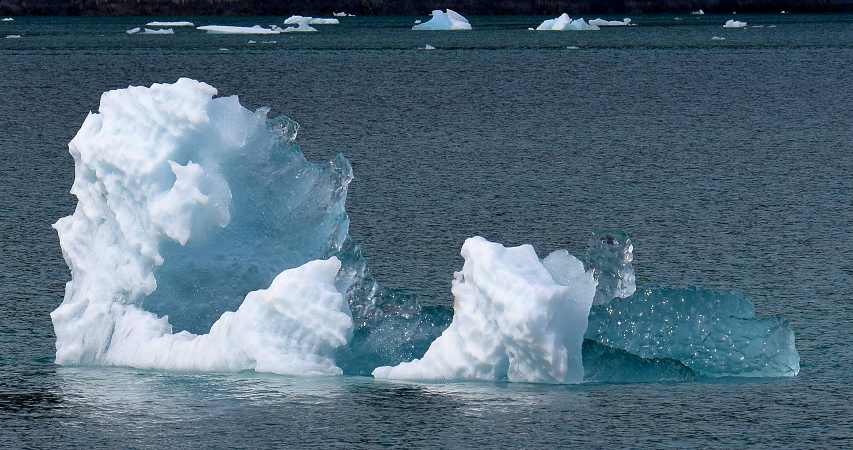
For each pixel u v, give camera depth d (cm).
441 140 8875
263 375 2842
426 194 6206
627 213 5606
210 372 2897
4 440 2441
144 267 3014
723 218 5438
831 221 5344
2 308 3712
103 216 3103
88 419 2556
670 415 2552
